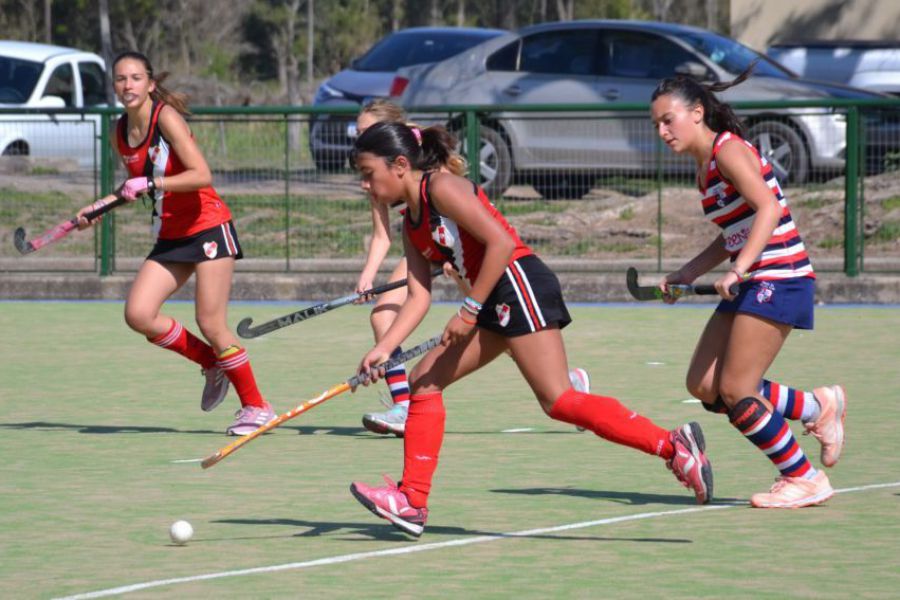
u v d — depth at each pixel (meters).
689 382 21.11
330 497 21.67
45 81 70.00
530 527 19.61
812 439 25.98
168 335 26.97
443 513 20.52
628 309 46.88
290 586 16.67
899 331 41.00
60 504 21.28
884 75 67.81
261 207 50.59
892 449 24.89
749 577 16.89
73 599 16.16
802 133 49.69
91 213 26.12
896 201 50.66
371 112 25.83
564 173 50.81
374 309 27.05
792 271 20.25
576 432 27.14
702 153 20.42
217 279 26.58
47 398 31.31
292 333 41.91
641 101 55.56
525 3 186.12
